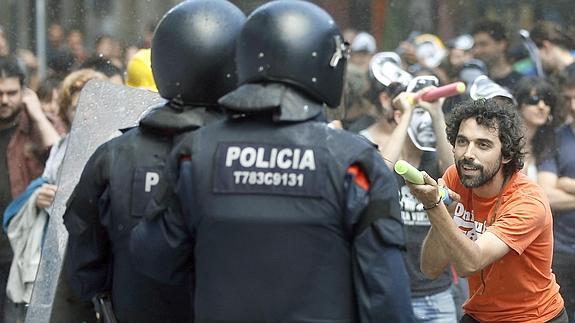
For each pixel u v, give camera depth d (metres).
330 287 10.62
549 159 20.47
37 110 21.12
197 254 10.92
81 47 26.16
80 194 12.14
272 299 10.59
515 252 13.19
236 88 12.00
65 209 12.75
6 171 20.97
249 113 10.84
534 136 20.59
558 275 20.31
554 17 26.12
